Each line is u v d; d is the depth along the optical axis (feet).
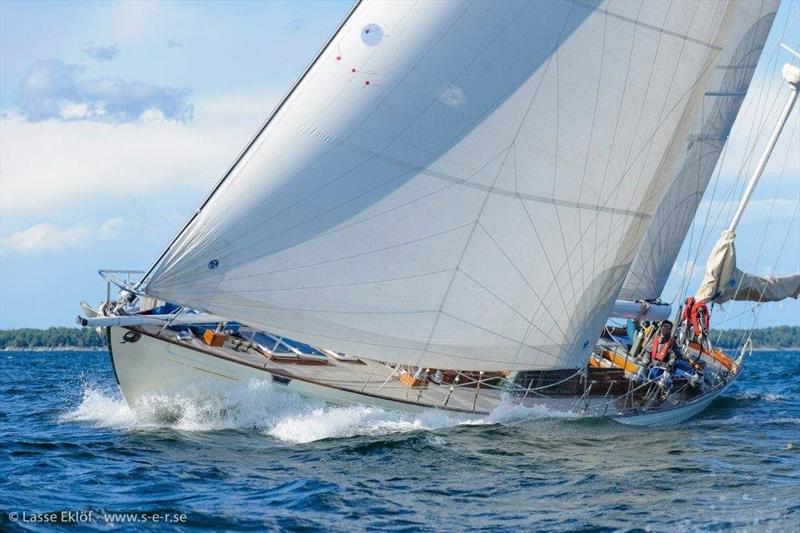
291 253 154.51
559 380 187.01
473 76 157.17
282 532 110.11
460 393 178.60
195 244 153.28
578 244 170.60
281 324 157.38
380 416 165.37
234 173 153.89
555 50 161.68
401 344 162.71
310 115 153.99
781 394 289.53
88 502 120.37
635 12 166.30
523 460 148.77
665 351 201.57
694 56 174.09
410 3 155.84
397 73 154.71
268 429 161.99
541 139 162.81
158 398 164.45
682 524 115.44
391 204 156.04
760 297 230.07
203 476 135.13
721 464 152.15
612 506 124.06
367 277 157.48
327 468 140.56
